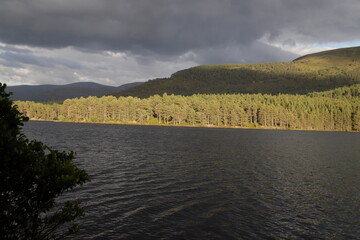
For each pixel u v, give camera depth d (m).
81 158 46.81
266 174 38.72
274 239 18.33
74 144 68.06
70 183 9.33
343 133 181.25
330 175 39.38
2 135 8.37
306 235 19.14
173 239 17.72
